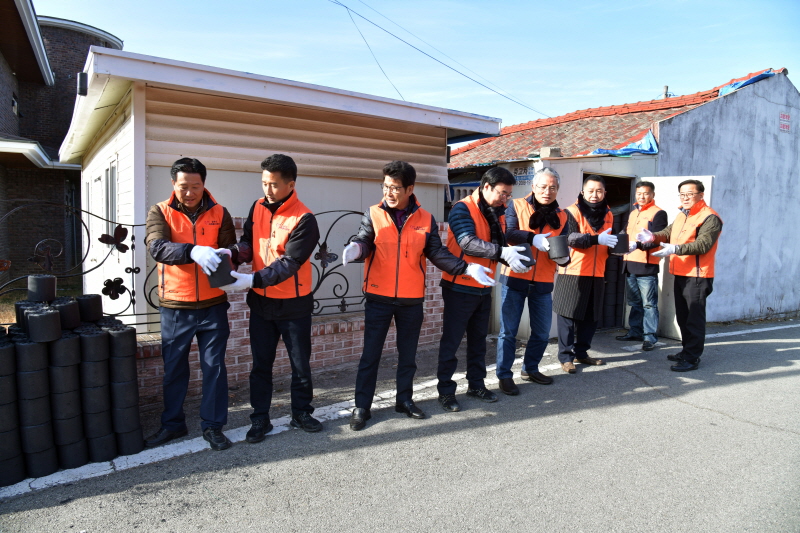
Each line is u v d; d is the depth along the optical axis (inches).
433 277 239.3
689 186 209.9
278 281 129.3
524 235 176.2
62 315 126.6
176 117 197.5
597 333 279.6
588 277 201.0
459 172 363.9
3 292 133.7
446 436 145.9
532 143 381.7
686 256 208.4
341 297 214.4
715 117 326.0
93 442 125.7
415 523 104.7
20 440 117.3
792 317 390.9
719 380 198.5
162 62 172.9
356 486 118.3
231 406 166.6
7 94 518.9
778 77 367.6
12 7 399.9
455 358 166.9
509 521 106.0
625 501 114.1
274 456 132.3
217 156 207.2
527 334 255.9
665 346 252.2
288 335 141.8
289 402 171.2
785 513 110.4
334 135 237.0
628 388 188.5
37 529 100.4
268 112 218.4
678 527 105.0
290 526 103.0
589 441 143.9
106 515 105.3
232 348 184.5
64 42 631.8
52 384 120.1
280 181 133.6
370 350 151.6
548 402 173.6
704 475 126.0
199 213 135.2
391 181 143.6
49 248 155.3
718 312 343.3
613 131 346.9
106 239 156.8
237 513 107.1
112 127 241.3
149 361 165.9
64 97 634.8
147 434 144.5
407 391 160.9
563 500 114.1
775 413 165.9
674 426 154.9
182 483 118.3
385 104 227.3
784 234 387.9
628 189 293.7
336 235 241.0
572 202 264.1
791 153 386.0
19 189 517.0
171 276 133.7
